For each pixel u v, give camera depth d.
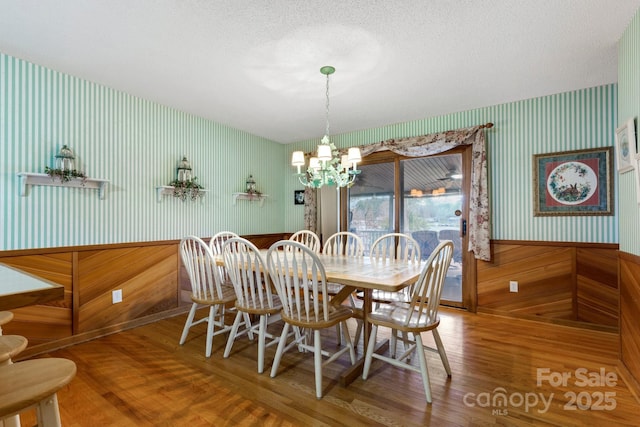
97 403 1.73
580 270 2.91
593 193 2.87
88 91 2.71
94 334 2.70
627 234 2.01
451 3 1.74
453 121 3.58
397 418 1.60
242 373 2.07
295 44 2.16
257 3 1.75
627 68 1.96
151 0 1.72
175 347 2.50
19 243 2.29
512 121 3.24
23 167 2.32
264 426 1.55
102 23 1.92
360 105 3.31
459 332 2.81
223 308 2.77
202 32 2.02
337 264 2.40
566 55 2.30
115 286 2.86
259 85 2.81
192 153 3.62
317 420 1.59
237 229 4.20
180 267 3.44
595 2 1.73
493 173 3.35
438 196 3.75
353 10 1.81
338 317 1.94
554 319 3.03
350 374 1.94
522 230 3.20
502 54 2.28
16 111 2.30
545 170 3.09
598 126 2.85
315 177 2.69
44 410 0.84
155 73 2.58
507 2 1.73
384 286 1.72
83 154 2.66
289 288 1.92
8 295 0.79
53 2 1.72
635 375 1.87
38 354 2.35
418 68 2.49
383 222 4.17
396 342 2.38
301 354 2.37
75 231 2.60
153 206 3.21
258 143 4.58
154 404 1.72
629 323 1.95
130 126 3.02
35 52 2.24
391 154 4.04
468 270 3.48
